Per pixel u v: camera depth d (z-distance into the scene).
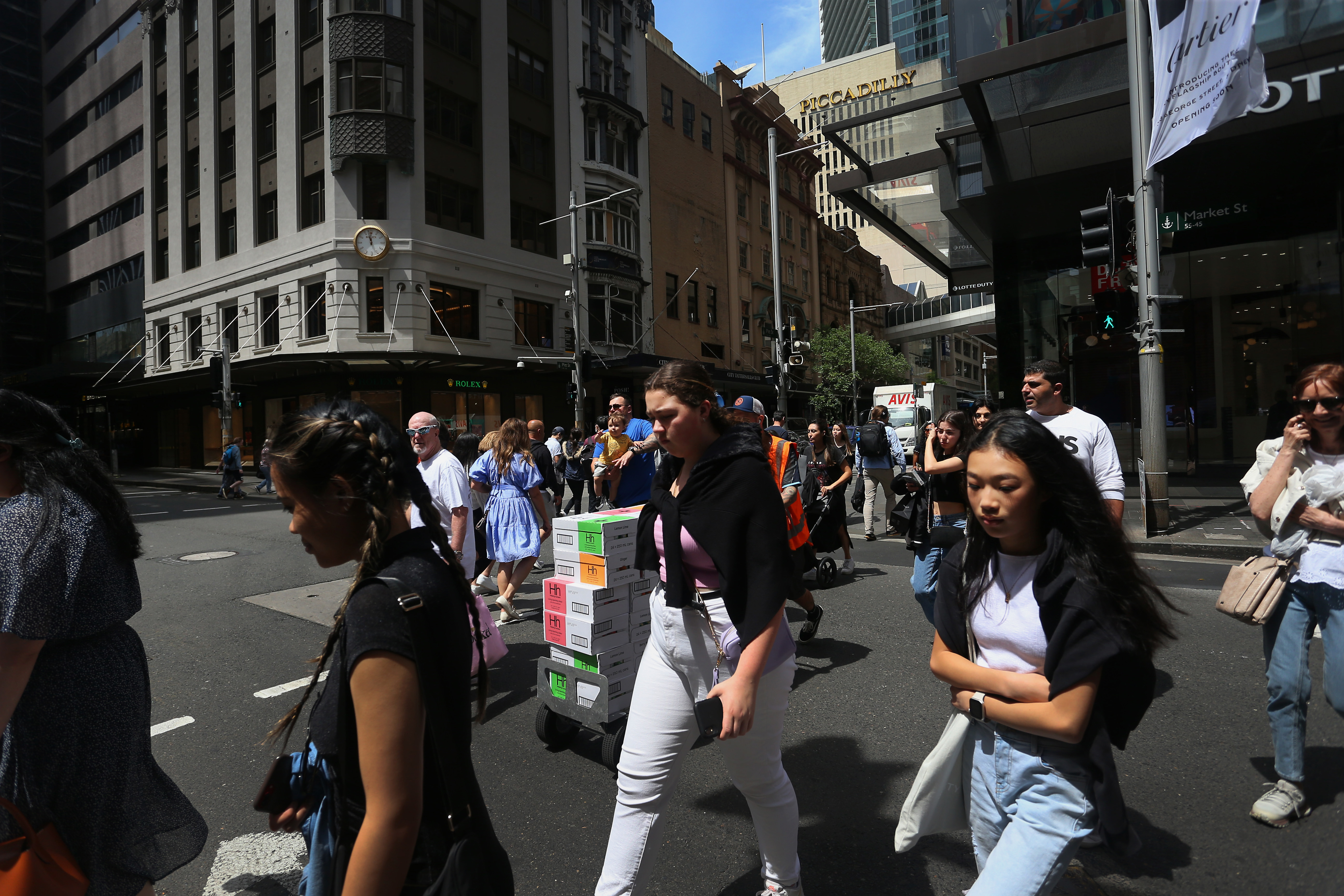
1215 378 16.17
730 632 1.99
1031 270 16.28
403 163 23.48
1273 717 2.50
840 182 15.55
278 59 24.67
